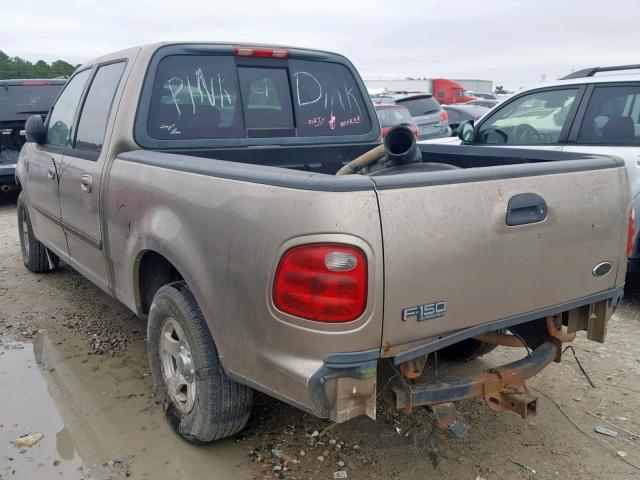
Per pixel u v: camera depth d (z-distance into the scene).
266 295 2.31
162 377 3.26
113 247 3.55
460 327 2.42
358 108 4.42
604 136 5.08
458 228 2.32
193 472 2.89
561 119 5.42
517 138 5.78
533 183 2.53
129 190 3.25
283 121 4.05
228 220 2.47
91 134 3.94
